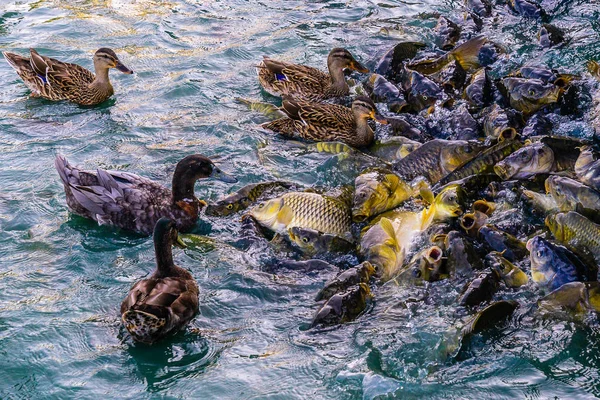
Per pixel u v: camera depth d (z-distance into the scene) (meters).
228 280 8.36
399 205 9.47
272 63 12.59
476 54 12.96
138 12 15.80
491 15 14.69
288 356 7.32
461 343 7.22
